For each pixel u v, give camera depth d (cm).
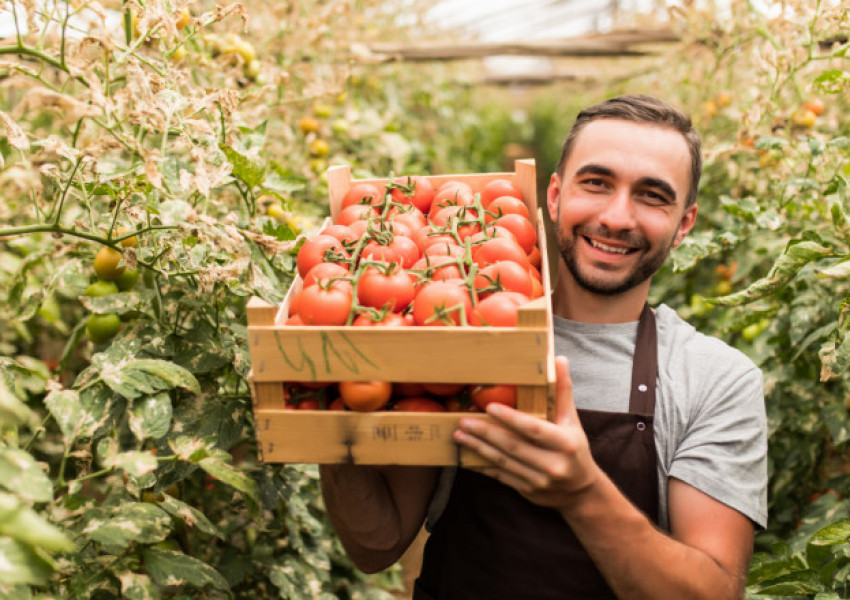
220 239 119
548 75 634
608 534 99
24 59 180
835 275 128
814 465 213
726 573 105
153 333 139
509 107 1310
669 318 126
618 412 115
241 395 145
